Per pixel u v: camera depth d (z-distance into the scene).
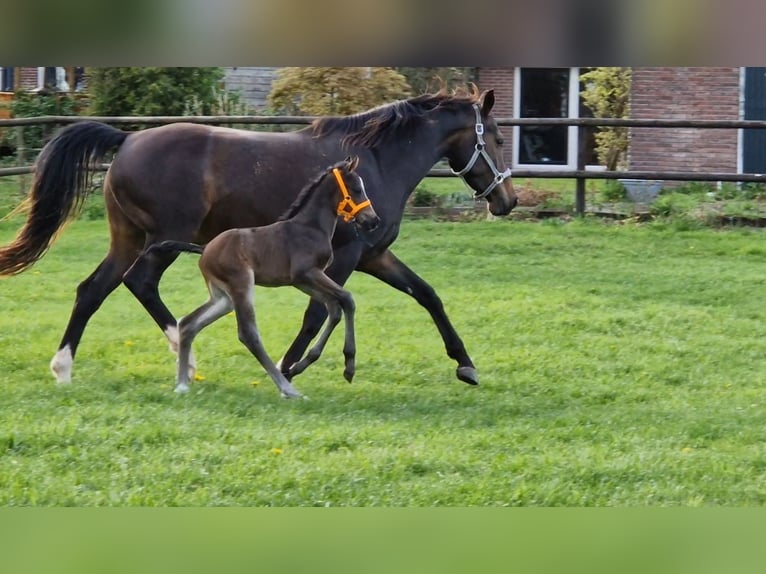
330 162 10.87
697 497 7.53
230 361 11.87
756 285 16.06
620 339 13.17
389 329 13.59
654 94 24.09
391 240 11.09
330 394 10.48
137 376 10.87
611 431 9.19
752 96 23.66
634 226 19.78
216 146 10.70
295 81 23.30
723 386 11.24
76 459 7.86
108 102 23.92
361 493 7.44
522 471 7.95
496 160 11.66
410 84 26.00
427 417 9.61
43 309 14.48
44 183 10.80
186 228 10.66
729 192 21.48
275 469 7.76
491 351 12.56
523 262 17.48
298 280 10.09
